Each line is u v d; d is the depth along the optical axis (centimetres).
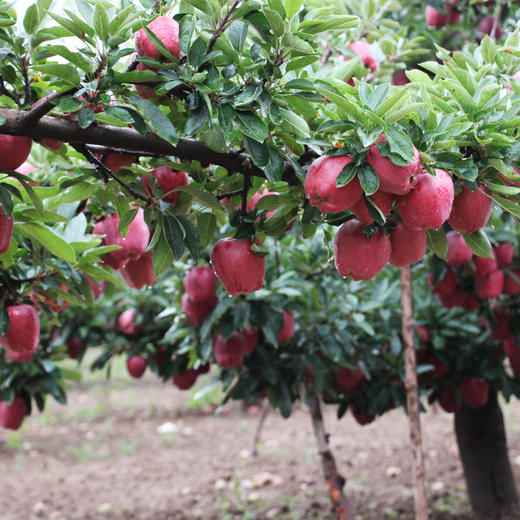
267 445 784
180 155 178
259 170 186
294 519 526
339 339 367
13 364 395
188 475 671
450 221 180
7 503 593
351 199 156
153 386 1211
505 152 170
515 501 491
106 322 514
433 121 163
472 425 494
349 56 321
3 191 158
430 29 532
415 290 449
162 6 173
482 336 439
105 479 667
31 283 227
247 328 354
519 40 210
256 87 164
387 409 430
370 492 585
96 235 236
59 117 166
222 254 184
